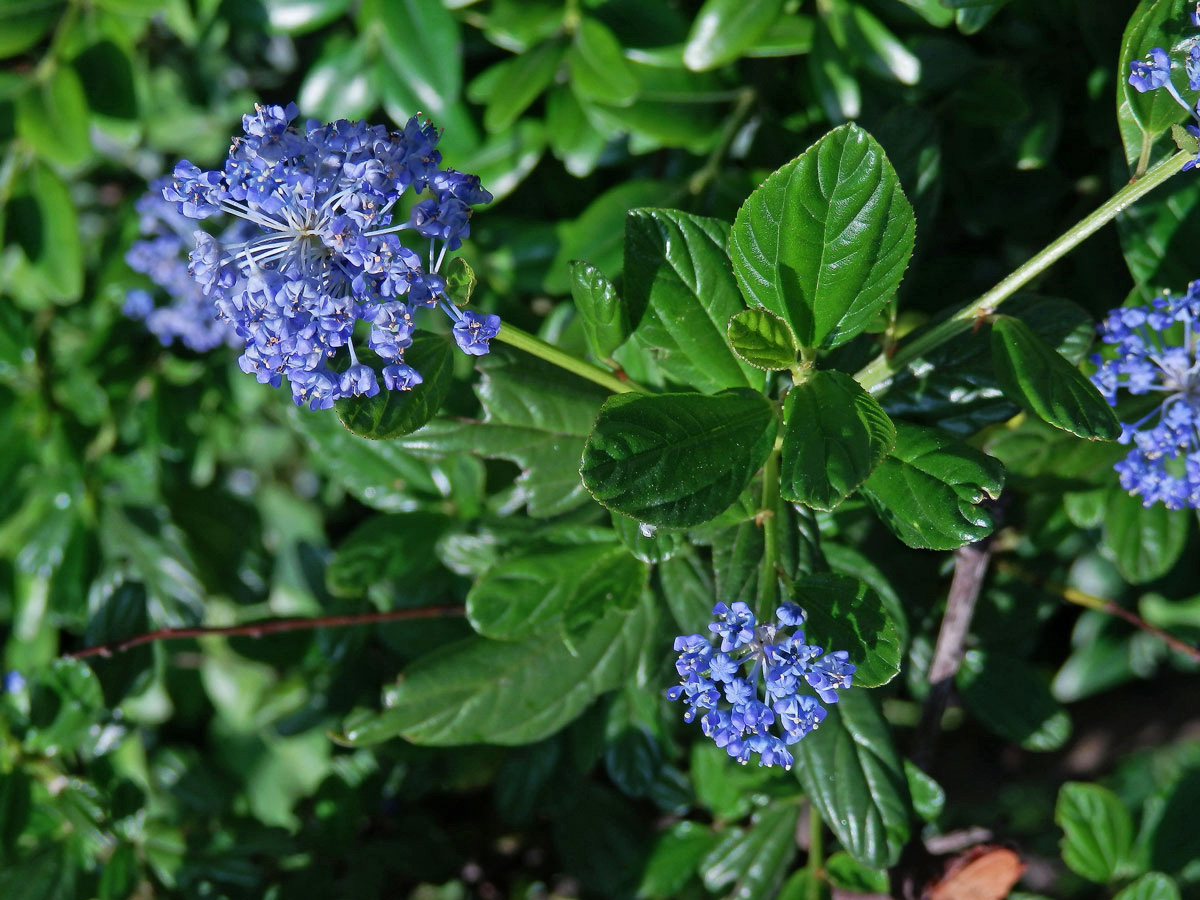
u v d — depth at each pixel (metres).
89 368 0.56
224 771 0.57
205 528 0.59
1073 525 0.49
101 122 0.52
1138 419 0.44
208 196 0.37
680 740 0.52
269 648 0.51
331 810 0.52
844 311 0.39
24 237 0.52
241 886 0.51
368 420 0.38
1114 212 0.38
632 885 0.50
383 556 0.49
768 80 0.51
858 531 0.47
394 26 0.50
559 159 0.54
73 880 0.49
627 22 0.49
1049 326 0.42
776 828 0.48
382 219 0.36
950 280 0.51
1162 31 0.39
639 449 0.37
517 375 0.43
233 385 0.58
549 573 0.44
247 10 0.51
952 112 0.49
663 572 0.44
